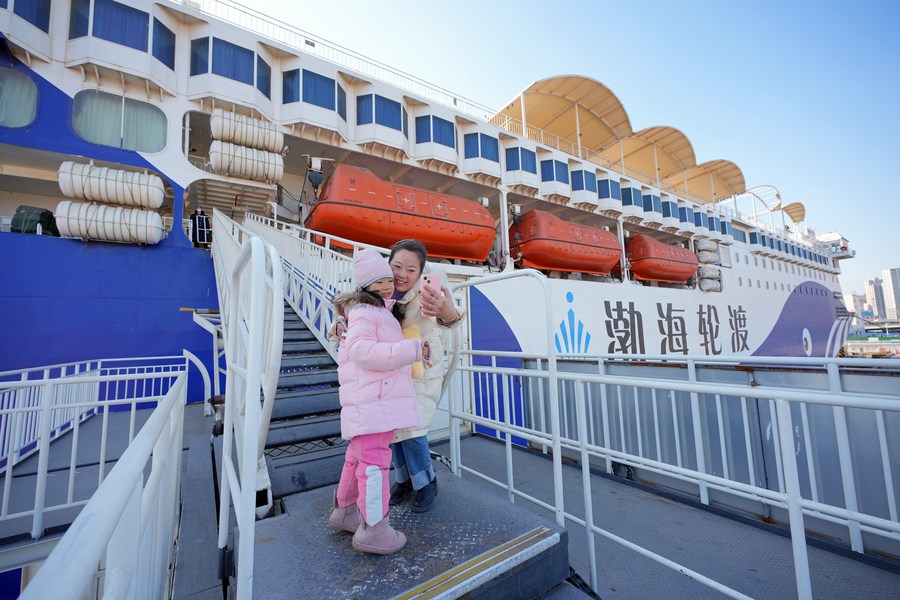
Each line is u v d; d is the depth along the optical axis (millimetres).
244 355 2082
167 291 9875
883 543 2564
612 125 25188
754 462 3295
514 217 18406
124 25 9992
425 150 15141
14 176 10641
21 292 8398
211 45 11203
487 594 1561
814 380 3035
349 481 1794
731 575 2441
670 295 21453
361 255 1763
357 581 1512
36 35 9117
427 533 1883
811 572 2465
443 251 14586
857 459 2744
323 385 3811
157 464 1762
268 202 13258
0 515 3314
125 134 10148
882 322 101062
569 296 16297
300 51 12781
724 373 3582
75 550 580
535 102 22922
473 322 12516
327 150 14391
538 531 1900
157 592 1677
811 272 36531
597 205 20531
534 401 5422
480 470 4430
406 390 1706
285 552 1725
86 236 9047
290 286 6730
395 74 15258
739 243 28438
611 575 2480
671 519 3229
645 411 4094
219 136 11125
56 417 5711
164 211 13367
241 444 1932
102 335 9055
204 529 2756
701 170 31828
